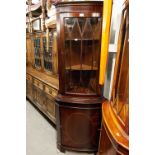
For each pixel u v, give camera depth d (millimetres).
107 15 1572
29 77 3885
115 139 1024
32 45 3787
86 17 1914
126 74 1120
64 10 1927
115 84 1433
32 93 3830
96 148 2189
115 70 1446
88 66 2086
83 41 2025
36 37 3508
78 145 2213
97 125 2119
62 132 2244
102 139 1511
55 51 2750
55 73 2898
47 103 3039
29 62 4125
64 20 1965
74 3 1881
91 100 2070
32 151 2355
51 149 2404
